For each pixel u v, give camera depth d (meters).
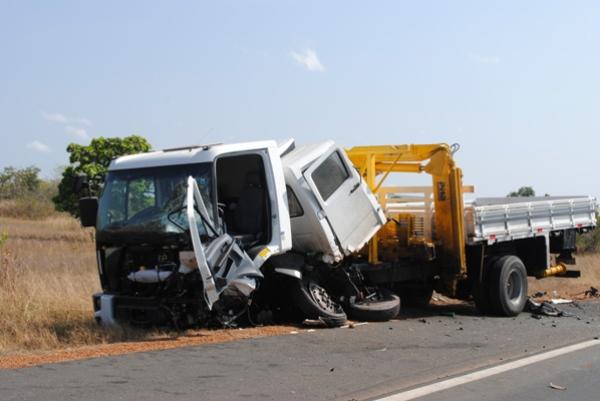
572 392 7.45
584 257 26.36
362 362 8.37
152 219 10.05
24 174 44.31
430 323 12.05
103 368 7.57
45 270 16.81
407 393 7.06
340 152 11.76
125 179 10.55
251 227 10.57
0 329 10.20
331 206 11.46
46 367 7.59
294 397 6.73
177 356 8.30
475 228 13.37
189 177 9.58
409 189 13.89
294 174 11.09
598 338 10.75
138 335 9.86
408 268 13.59
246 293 10.09
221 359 8.20
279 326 10.89
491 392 7.29
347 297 12.08
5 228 30.98
